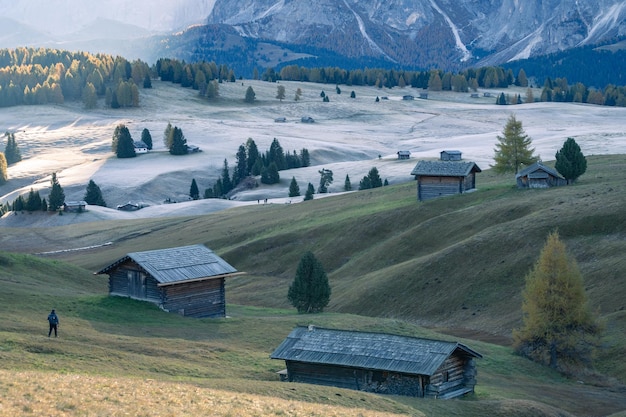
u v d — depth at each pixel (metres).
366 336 52.06
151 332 62.91
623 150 192.25
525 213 100.88
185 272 72.88
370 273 100.31
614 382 62.47
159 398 34.34
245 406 35.09
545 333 65.75
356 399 43.12
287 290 102.44
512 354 67.44
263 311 85.12
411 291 88.75
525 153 134.25
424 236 104.62
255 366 53.97
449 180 120.38
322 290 83.44
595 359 66.25
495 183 130.75
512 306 80.31
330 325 69.06
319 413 36.03
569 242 88.44
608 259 82.38
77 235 161.00
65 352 47.97
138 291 73.25
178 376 47.12
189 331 65.06
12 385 33.28
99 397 33.00
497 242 91.75
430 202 117.31
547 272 66.44
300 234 118.44
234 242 127.06
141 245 138.88
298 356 50.91
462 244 93.19
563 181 114.94
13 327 54.81
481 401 47.66
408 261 97.69
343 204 136.25
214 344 59.12
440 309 84.31
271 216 140.75
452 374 50.25
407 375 48.31
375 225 114.31
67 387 34.34
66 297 70.31
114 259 126.50
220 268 75.38
